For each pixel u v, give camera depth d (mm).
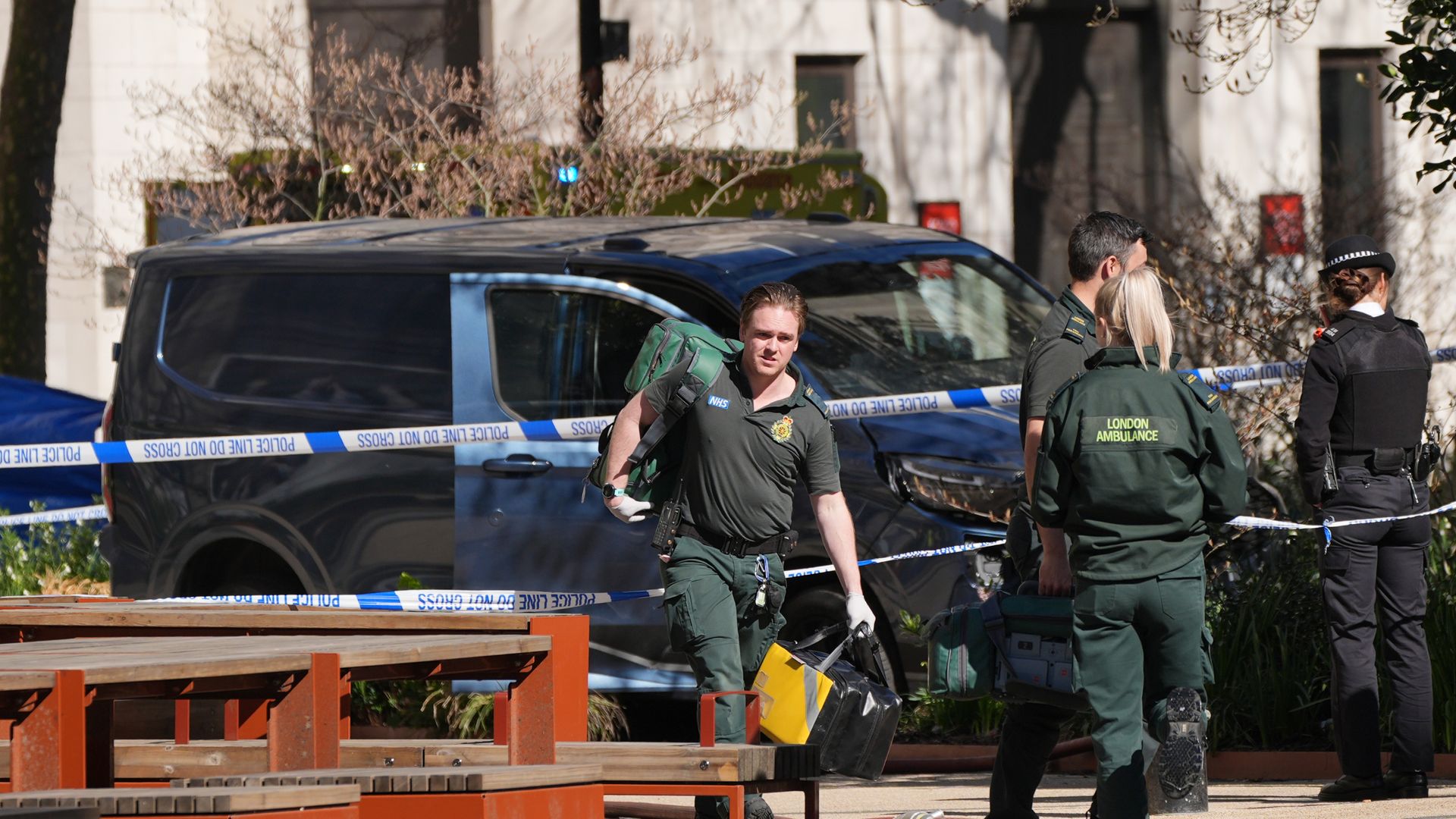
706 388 21453
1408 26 30031
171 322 34812
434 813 15070
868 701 20875
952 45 65188
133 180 56906
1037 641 20859
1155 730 19172
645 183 46594
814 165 48312
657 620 30109
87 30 62000
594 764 16703
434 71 52562
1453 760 27750
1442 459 34719
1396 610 25031
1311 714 29438
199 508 33438
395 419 32094
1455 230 61375
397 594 28266
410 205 47094
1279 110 65688
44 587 37906
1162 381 19188
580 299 31641
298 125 51406
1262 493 31594
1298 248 48719
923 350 31547
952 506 28641
